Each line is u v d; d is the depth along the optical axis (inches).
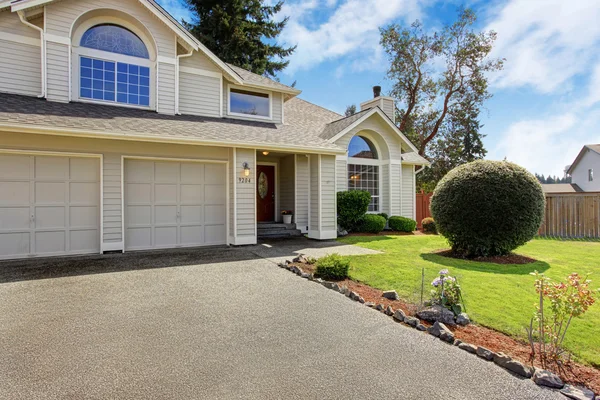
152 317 169.2
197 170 372.8
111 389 109.4
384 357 133.0
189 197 369.1
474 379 118.3
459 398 107.6
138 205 344.2
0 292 203.8
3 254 291.6
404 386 113.7
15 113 286.5
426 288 213.6
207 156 373.1
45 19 335.3
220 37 955.3
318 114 638.5
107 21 373.4
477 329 156.6
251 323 163.6
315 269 248.4
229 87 458.0
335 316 173.5
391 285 220.8
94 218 324.8
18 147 291.9
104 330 153.4
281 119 502.0
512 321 162.9
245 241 382.3
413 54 937.5
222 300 195.3
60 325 157.9
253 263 287.1
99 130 296.0
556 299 130.7
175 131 342.3
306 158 498.9
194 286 221.1
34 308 178.9
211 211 381.4
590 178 1218.0
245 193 382.9
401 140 552.7
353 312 178.9
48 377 115.5
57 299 193.0
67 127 284.5
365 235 484.7
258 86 470.0
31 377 115.3
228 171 383.6
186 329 155.9
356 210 481.7
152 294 203.9
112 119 331.6
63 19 343.6
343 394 108.8
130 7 375.6
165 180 356.8
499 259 308.5
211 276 245.3
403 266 272.7
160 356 131.1
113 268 265.7
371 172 546.9
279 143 388.2
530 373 120.2
